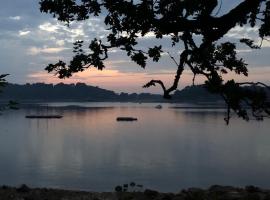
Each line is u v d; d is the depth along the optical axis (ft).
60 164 313.53
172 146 421.59
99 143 452.35
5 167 300.40
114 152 380.17
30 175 266.98
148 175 268.21
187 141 464.24
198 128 629.51
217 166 304.50
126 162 321.93
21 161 329.72
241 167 301.22
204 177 262.47
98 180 249.96
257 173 278.05
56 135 537.65
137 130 599.98
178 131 579.07
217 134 543.80
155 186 232.32
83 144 443.73
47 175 266.98
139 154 365.61
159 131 582.35
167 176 264.72
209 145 430.20
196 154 366.63
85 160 333.83
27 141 472.44
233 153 372.99
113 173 275.39
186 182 245.24
